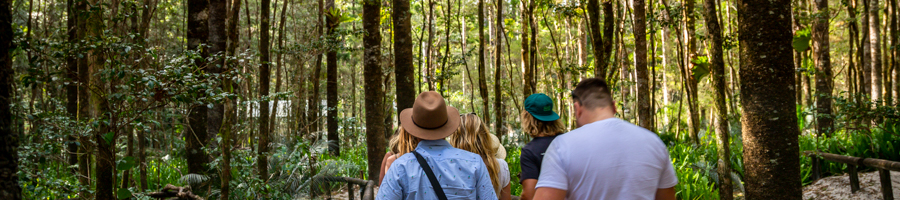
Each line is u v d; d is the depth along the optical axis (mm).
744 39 3527
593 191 1715
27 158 4320
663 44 19094
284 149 6863
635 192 1687
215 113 7875
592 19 6906
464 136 2543
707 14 5230
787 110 3389
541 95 2836
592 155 1725
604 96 1902
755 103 3459
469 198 2053
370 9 7723
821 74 10664
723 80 5195
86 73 4875
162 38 14812
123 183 4469
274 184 6797
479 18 9312
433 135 2178
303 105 13930
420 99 2223
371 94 7770
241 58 4797
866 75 12742
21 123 4465
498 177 2658
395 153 2914
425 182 2035
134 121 3762
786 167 3369
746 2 3488
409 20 7883
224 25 6762
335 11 12266
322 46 10039
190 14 6355
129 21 9273
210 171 6527
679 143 11133
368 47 7781
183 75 3857
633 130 1803
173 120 9680
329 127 13305
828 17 10805
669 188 1826
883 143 7078
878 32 12539
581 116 1948
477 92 26969
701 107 20547
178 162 10969
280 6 20266
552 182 1771
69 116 4176
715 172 7508
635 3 6559
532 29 10062
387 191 2061
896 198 5516
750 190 3549
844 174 7027
